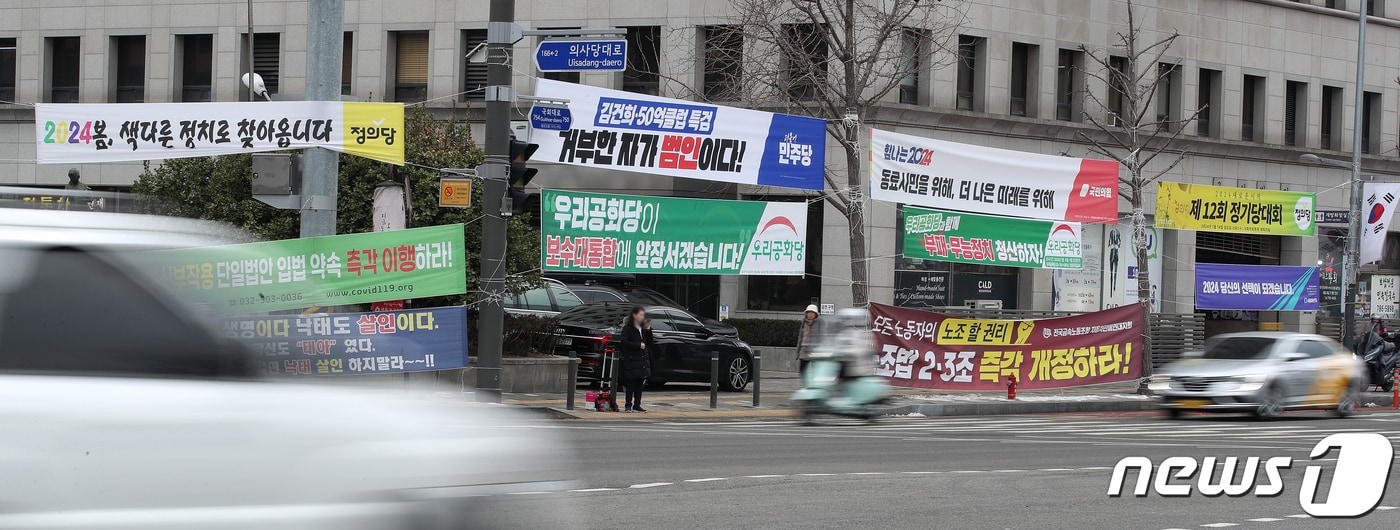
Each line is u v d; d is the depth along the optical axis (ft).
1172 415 74.08
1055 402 79.41
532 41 111.86
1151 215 122.72
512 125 68.90
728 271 65.62
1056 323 81.05
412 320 61.11
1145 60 120.47
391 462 12.15
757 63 90.02
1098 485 39.14
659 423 62.69
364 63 115.96
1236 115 127.34
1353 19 136.15
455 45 114.01
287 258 58.54
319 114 58.39
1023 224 75.36
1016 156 73.56
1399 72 140.77
